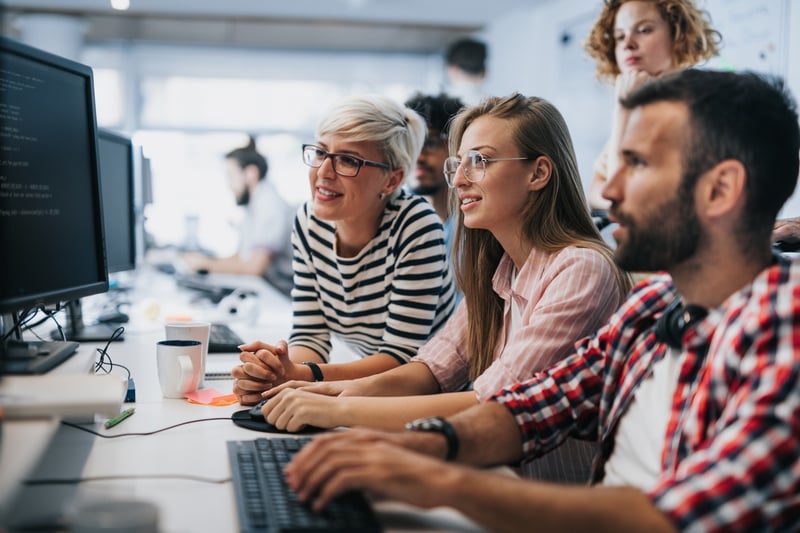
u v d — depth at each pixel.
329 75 7.56
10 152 1.18
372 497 1.00
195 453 1.17
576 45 5.05
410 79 7.71
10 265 1.17
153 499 0.97
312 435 1.29
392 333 1.86
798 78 2.78
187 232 6.07
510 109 1.56
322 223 1.98
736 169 0.90
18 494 0.97
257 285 4.43
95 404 0.99
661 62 3.24
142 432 1.29
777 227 1.61
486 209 1.54
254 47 7.39
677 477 0.80
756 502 0.75
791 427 0.77
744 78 0.93
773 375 0.80
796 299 0.83
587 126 4.70
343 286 1.96
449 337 1.68
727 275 0.94
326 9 6.10
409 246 1.86
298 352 1.99
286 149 7.51
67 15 6.33
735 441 0.78
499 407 1.18
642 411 1.08
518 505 0.83
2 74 1.16
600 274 1.42
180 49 7.27
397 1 5.90
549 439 1.20
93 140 1.46
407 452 0.93
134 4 5.98
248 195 5.17
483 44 6.70
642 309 1.14
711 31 3.13
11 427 0.95
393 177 1.89
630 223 0.96
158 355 1.56
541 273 1.52
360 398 1.35
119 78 7.20
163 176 7.28
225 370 1.82
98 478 1.05
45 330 2.27
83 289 1.40
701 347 0.95
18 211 1.20
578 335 1.38
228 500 0.98
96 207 1.48
